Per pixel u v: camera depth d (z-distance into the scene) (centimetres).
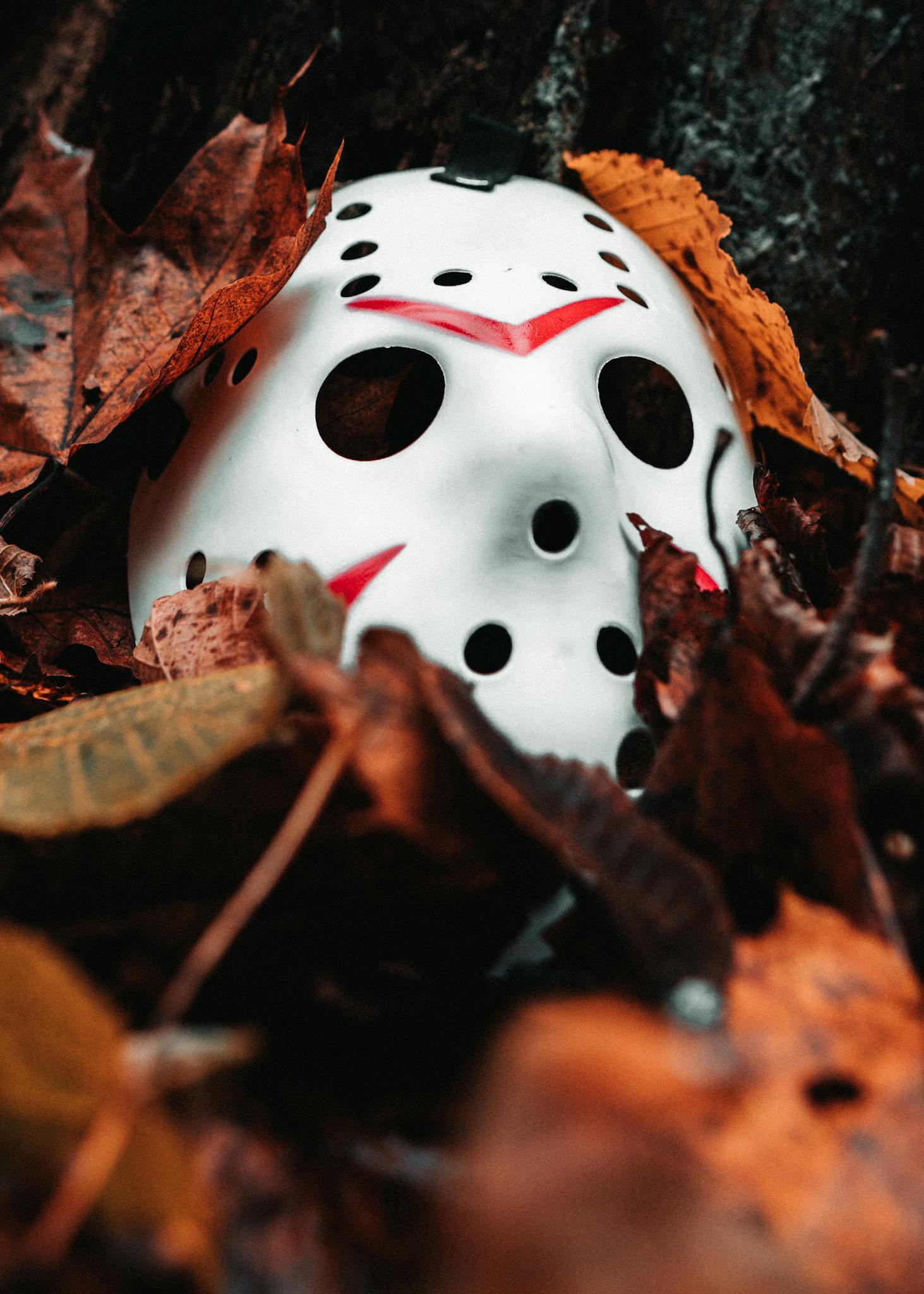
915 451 73
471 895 45
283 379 56
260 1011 44
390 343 55
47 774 44
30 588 59
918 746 44
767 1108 39
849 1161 38
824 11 71
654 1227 36
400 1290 39
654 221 65
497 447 53
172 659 53
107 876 44
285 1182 40
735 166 73
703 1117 38
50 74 76
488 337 55
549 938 46
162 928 44
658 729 51
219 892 44
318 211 56
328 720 44
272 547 54
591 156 65
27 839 44
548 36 69
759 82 72
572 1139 38
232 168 62
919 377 46
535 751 51
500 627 52
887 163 72
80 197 65
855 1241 37
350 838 44
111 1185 37
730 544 56
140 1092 37
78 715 47
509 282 56
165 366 57
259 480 55
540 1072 39
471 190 60
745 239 73
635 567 53
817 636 46
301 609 45
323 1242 39
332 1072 43
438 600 52
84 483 63
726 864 44
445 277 57
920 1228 38
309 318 57
